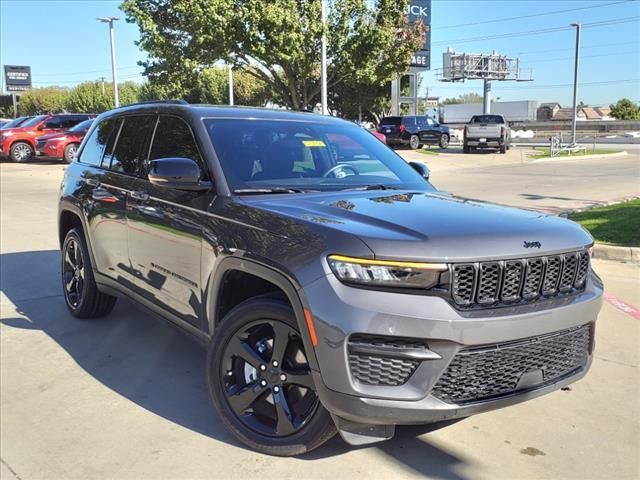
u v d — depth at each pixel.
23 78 78.12
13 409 3.80
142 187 4.33
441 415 2.71
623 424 3.62
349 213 3.14
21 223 10.77
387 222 2.96
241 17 22.53
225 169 3.69
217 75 56.69
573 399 3.95
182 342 4.95
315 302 2.75
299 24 23.19
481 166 25.06
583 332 3.22
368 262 2.68
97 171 5.18
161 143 4.35
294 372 3.05
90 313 5.44
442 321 2.64
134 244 4.37
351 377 2.70
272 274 2.98
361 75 25.19
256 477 3.03
